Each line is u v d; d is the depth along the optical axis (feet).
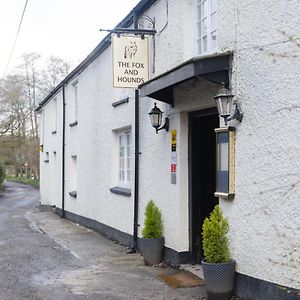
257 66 20.07
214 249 21.25
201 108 26.14
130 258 31.73
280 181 18.86
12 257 32.35
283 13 18.94
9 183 181.27
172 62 28.04
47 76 187.01
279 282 18.90
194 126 27.86
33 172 196.03
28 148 181.37
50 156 75.87
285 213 18.65
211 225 21.34
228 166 21.50
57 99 68.23
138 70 30.12
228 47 21.97
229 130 21.39
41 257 32.30
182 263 27.50
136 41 30.19
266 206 19.48
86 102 50.42
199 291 22.99
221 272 20.90
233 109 21.06
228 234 21.68
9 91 166.91
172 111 28.25
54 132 71.20
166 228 29.12
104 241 39.75
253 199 20.15
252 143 20.24
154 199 31.24
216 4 24.49
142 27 33.17
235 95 21.24
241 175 20.84
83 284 24.66
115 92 40.52
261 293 19.71
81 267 28.91
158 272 27.07
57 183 68.23
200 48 26.58
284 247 18.67
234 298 21.11
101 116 44.62
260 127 19.84
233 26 21.61
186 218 27.61
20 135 165.89
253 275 20.16
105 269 28.22
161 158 30.14
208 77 21.68
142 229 32.07
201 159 27.86
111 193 41.22
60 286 24.30
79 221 53.67
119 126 39.22
